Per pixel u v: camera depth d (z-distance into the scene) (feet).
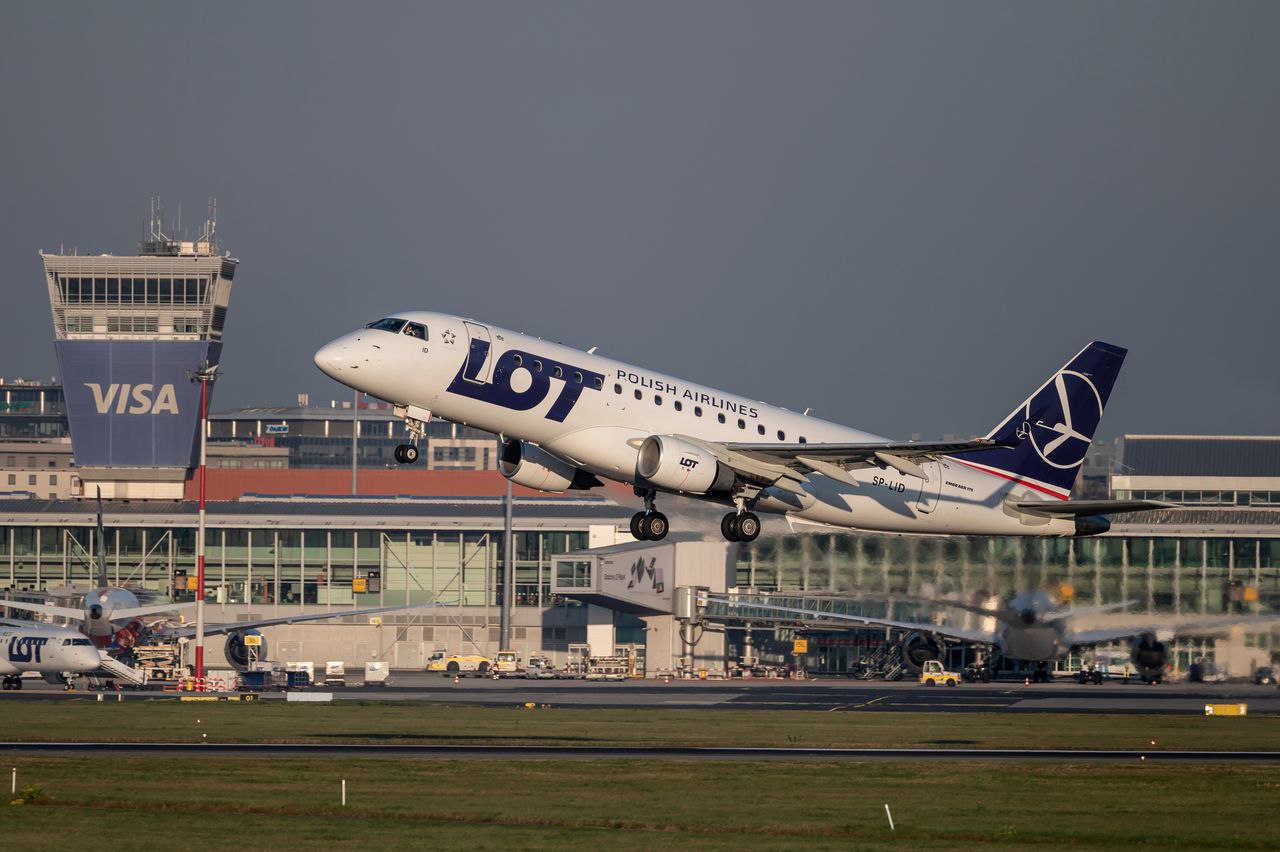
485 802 515.50
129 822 468.34
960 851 441.27
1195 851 454.40
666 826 473.67
